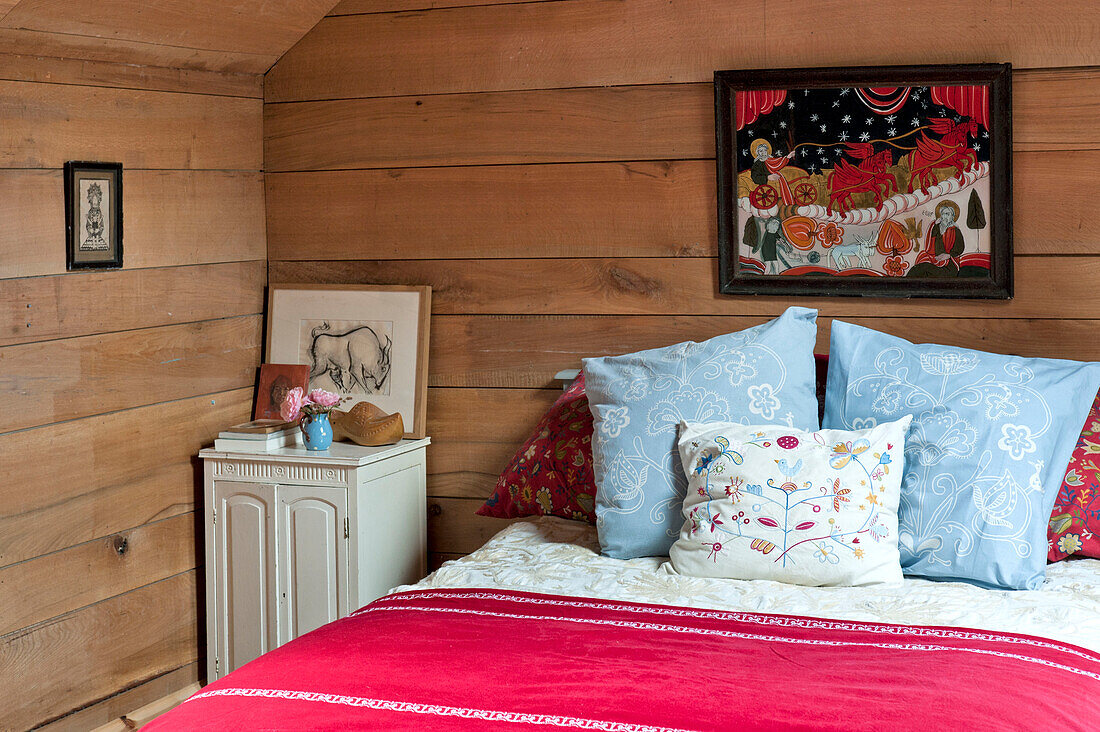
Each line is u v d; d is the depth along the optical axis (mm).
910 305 2709
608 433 2332
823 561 2023
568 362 2984
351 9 3066
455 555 3139
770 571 2055
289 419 3002
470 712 1411
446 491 3131
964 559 2039
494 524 3094
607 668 1546
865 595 1965
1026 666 1544
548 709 1413
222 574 2939
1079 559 2172
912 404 2217
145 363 2809
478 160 3006
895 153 2670
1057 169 2586
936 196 2652
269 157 3178
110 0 2424
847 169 2707
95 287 2650
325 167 3146
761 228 2785
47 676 2564
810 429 2320
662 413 2303
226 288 3084
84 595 2658
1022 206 2617
